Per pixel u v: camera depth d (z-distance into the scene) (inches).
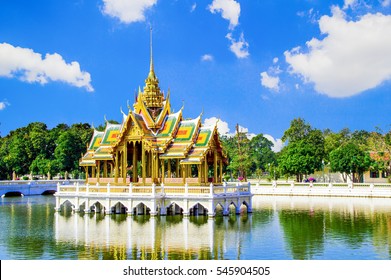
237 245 1614.2
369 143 5182.1
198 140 2431.1
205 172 2395.4
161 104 2674.7
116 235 1797.5
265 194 3998.5
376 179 5108.3
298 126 5610.2
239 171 5364.2
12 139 5644.7
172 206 2413.9
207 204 2203.5
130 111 2497.5
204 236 1771.7
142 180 2468.0
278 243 1644.9
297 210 2674.7
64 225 2069.4
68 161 4965.6
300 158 4655.5
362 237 1759.4
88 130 5324.8
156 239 1712.6
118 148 2541.8
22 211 2696.9
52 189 4328.3
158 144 2455.7
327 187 3754.9
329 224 2078.0
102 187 2412.6
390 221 2177.7
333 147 5580.7
